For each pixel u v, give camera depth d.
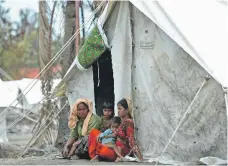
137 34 10.28
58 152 12.27
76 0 14.36
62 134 13.49
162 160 9.57
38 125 13.95
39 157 10.98
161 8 9.33
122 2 10.32
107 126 10.45
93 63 10.95
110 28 10.63
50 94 11.27
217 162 8.77
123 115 9.97
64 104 13.18
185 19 9.12
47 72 14.28
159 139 9.84
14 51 38.41
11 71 38.34
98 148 9.90
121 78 10.41
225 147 9.04
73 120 10.60
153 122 9.95
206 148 9.21
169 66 9.70
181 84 9.52
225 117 9.00
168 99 9.73
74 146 10.41
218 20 9.11
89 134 10.21
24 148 12.52
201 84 9.27
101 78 11.03
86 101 10.49
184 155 9.42
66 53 14.34
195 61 9.30
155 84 9.95
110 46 10.56
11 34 35.66
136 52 10.32
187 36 8.89
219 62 8.56
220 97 8.99
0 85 18.14
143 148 10.09
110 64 11.00
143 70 10.16
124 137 9.88
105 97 11.07
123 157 9.74
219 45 8.76
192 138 9.34
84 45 10.70
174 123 9.61
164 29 9.16
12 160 10.51
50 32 14.52
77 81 11.07
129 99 10.20
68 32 14.50
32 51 39.00
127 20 10.38
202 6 9.33
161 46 9.84
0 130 14.83
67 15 14.55
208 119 9.16
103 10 11.43
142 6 9.59
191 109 9.31
